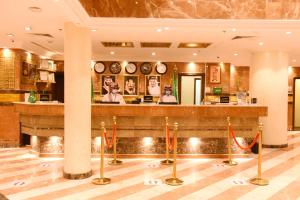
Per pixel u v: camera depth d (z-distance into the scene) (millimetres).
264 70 9477
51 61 11141
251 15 6082
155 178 6023
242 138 7992
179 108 7570
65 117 6012
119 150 7797
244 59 11781
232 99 12531
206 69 12547
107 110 7531
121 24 6082
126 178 6016
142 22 6070
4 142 9078
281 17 6090
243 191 5277
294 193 5180
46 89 11258
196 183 5715
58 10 5051
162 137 7805
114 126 6941
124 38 7652
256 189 5383
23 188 5367
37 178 5980
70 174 5949
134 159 7691
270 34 6867
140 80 12219
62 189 5332
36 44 8938
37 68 10289
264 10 6078
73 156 5953
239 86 13500
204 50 9688
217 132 7805
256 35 7008
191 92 12797
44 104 7547
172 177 6055
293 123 13828
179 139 7852
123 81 12180
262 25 6152
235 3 6078
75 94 5910
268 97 9453
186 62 12422
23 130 8383
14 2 4641
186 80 12766
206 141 7906
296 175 6266
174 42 8188
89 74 6125
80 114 5965
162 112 7566
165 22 6086
